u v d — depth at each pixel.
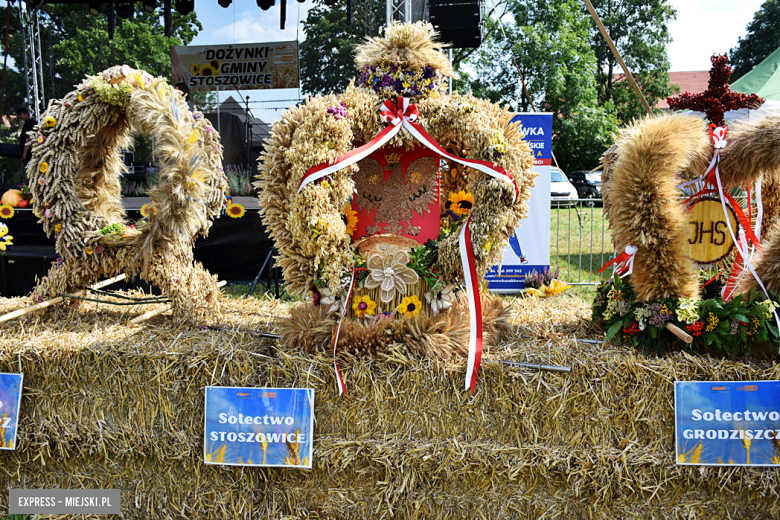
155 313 2.80
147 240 2.69
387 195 2.61
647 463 2.16
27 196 4.77
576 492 2.17
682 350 2.30
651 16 24.77
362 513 2.25
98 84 2.66
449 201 2.79
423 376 2.19
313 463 2.22
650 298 2.33
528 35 19.61
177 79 9.53
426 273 2.46
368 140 2.48
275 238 2.43
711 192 2.59
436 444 2.20
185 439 2.30
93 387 2.35
